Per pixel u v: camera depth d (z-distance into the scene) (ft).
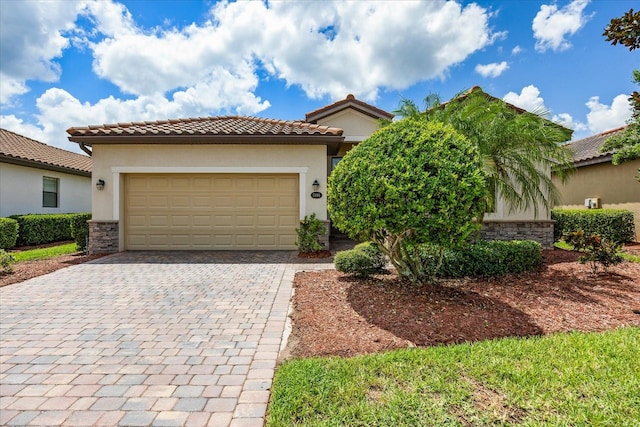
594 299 17.53
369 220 16.74
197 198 35.68
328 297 18.63
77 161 60.03
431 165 16.15
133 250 35.45
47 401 9.52
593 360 10.80
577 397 8.97
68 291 20.67
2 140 48.42
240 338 13.80
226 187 35.78
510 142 24.75
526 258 23.02
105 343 13.33
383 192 16.24
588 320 14.90
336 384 9.83
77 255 34.22
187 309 17.42
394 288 19.60
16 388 10.16
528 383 9.62
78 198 57.00
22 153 46.75
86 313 16.78
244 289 21.15
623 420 8.02
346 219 18.17
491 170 23.40
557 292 18.63
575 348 11.73
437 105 26.30
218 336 14.02
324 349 12.54
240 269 26.89
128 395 9.79
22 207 45.70
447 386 9.58
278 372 10.79
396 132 18.20
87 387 10.21
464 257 21.42
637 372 10.05
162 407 9.23
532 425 7.93
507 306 16.61
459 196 15.66
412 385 9.71
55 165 49.44
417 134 17.63
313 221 33.09
